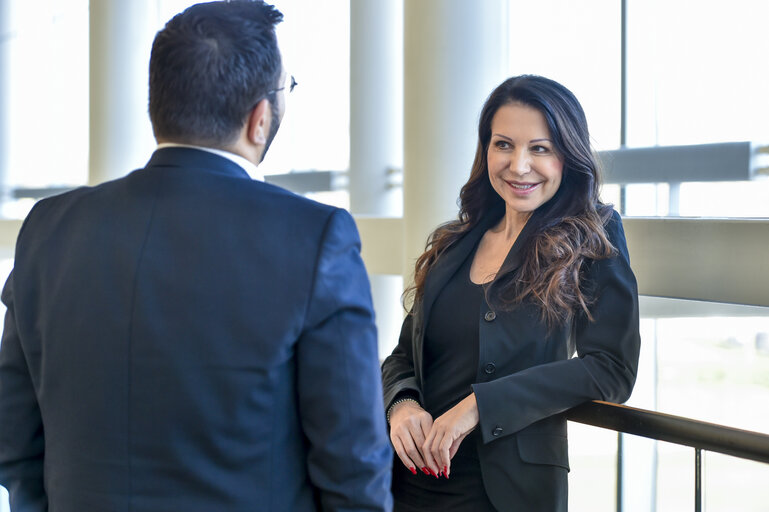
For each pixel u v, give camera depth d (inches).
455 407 65.8
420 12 146.7
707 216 140.1
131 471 45.4
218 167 48.6
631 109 156.3
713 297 117.3
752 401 143.4
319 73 219.1
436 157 146.3
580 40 164.9
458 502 68.8
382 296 196.4
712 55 142.3
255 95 48.8
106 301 46.2
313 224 46.8
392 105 193.6
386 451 48.1
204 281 45.4
